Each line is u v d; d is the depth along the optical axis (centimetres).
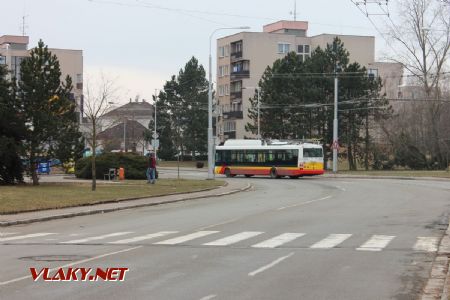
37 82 3381
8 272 1034
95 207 2358
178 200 2806
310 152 5294
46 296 852
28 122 3412
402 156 7169
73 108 3566
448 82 7056
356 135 6950
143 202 2619
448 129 6962
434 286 927
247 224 1786
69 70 10100
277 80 7075
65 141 3475
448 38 6081
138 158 4725
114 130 11056
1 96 3372
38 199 2464
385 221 1841
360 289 902
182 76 9606
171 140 9500
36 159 3450
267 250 1273
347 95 6819
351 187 3781
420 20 6081
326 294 866
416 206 2367
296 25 10631
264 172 5475
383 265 1099
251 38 10006
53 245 1372
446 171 6031
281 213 2120
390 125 7362
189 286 916
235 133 9988
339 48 6919
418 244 1359
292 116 7000
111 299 833
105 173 4662
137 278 977
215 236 1513
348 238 1462
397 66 7625
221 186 3741
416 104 7438
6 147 3278
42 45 3466
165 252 1252
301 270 1048
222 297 843
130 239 1470
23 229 1752
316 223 1795
